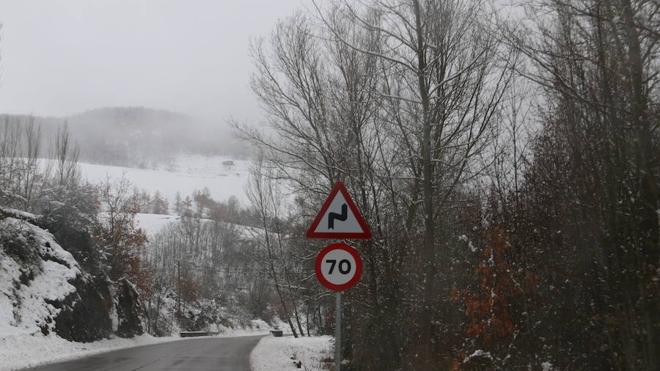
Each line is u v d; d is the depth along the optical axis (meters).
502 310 7.93
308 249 16.81
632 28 5.29
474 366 8.48
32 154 38.06
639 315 5.68
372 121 12.11
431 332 9.77
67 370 15.06
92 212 37.59
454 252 9.93
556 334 7.44
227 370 16.06
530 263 7.84
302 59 14.10
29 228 27.09
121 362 18.11
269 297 86.56
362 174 11.62
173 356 21.52
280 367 17.14
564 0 5.77
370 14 11.45
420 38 10.70
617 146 5.65
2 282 22.17
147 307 59.19
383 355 11.07
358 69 12.07
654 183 5.34
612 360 6.62
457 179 10.72
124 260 40.44
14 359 17.45
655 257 5.51
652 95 5.40
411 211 11.24
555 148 7.44
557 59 6.21
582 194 6.30
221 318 75.62
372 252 11.26
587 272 6.67
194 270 87.12
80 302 27.17
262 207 31.50
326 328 21.06
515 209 8.52
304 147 14.30
